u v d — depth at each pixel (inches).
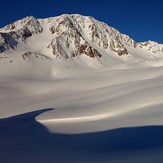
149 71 3513.8
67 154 700.0
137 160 589.0
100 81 3503.9
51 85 3735.2
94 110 1489.9
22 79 4815.5
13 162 648.4
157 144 703.1
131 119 1080.8
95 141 828.0
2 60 5949.8
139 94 1633.9
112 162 598.2
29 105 2603.3
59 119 1350.9
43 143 861.2
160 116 1032.8
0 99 3166.8
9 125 1352.1
